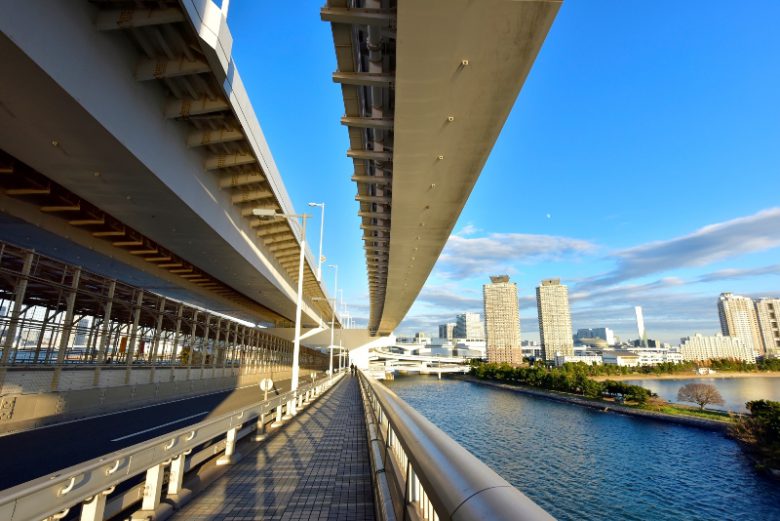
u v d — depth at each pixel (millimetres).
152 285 37031
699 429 62750
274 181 22922
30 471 7633
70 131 12539
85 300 23828
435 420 65625
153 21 11445
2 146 13820
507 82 10602
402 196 17625
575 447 50812
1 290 23766
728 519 30781
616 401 85500
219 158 19719
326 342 83188
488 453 46625
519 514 881
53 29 10148
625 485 37281
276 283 37875
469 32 9008
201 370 28438
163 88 15328
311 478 6742
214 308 54312
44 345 22078
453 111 11758
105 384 18016
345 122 14664
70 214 22578
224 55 13492
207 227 21125
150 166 14836
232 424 7738
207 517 5031
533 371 119500
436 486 1539
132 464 4191
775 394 108688
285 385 37719
